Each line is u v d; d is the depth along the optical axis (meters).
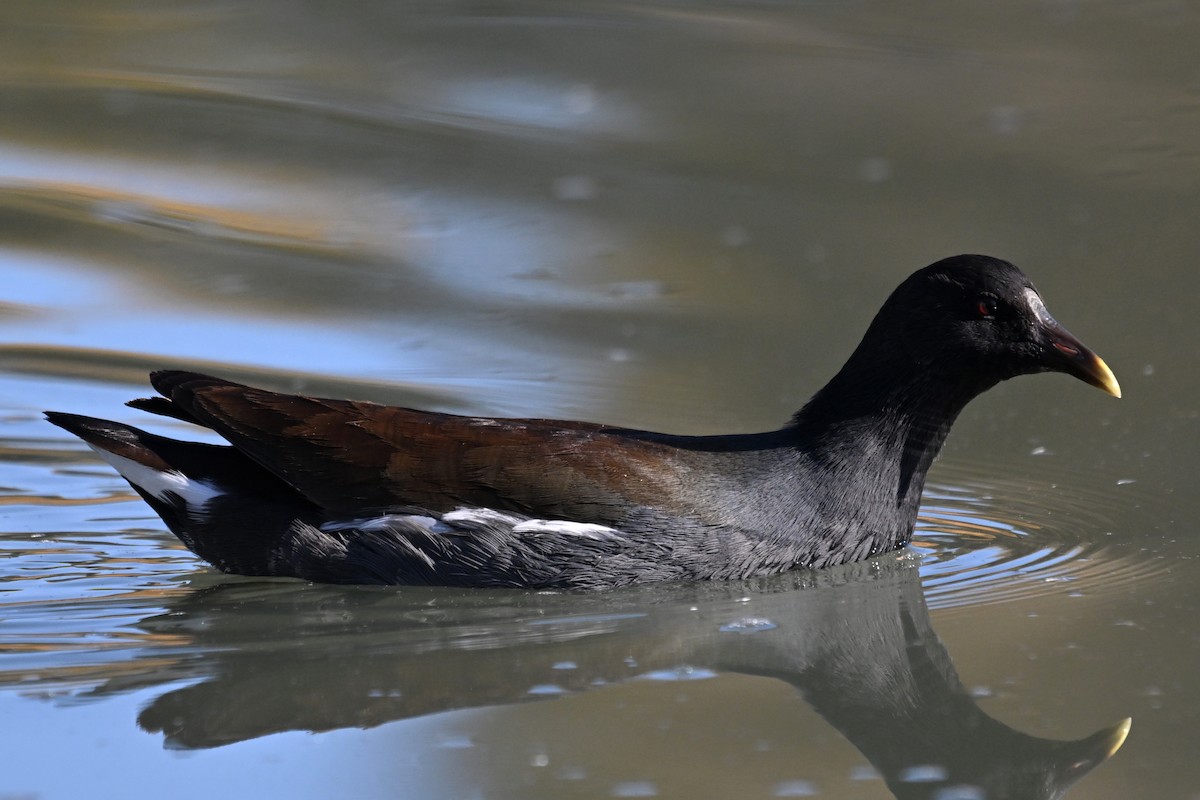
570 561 9.03
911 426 9.53
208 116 17.91
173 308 14.30
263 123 17.83
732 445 9.45
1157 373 13.19
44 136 17.41
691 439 9.51
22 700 7.54
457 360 13.43
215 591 9.20
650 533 9.04
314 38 20.17
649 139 17.61
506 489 9.05
